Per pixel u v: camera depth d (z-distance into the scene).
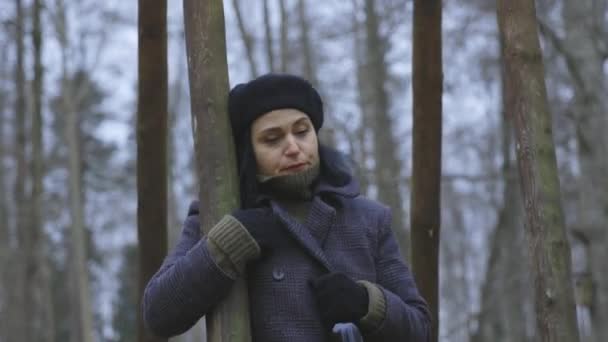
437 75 3.81
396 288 2.85
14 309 20.75
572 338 3.08
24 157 15.91
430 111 3.81
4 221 24.12
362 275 2.79
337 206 2.87
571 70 10.88
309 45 16.66
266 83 2.77
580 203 10.86
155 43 3.71
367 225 2.88
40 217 14.60
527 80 3.19
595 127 10.83
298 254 2.75
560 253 3.11
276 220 2.74
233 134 2.85
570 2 11.27
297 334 2.70
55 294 27.62
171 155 21.09
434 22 3.79
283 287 2.72
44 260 16.14
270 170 2.77
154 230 3.81
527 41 3.21
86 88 19.50
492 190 19.00
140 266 3.84
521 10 3.23
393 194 13.50
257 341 2.72
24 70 15.34
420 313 2.82
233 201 2.80
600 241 10.48
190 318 2.68
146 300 2.72
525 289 15.77
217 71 2.87
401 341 2.71
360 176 12.40
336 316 2.65
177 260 2.75
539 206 3.13
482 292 12.66
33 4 13.16
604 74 11.00
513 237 13.10
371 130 16.53
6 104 25.19
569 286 3.11
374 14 16.47
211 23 2.89
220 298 2.67
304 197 2.82
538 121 3.16
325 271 2.76
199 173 2.84
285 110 2.77
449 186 28.48
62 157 27.19
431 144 3.81
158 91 3.74
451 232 35.97
